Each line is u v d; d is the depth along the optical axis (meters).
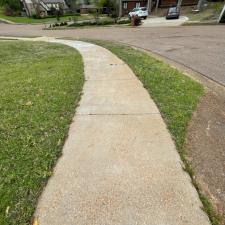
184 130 2.87
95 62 6.76
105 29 19.95
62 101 3.87
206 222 1.69
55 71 5.79
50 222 1.72
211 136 2.80
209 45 8.92
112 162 2.34
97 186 2.04
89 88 4.50
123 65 6.23
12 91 4.42
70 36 15.98
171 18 24.59
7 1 44.62
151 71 5.45
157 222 1.69
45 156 2.45
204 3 27.89
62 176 2.17
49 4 47.44
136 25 21.33
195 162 2.32
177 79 4.78
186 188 1.99
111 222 1.71
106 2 37.06
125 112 3.41
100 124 3.09
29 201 1.90
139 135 2.79
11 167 2.29
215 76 5.21
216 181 2.09
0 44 11.53
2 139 2.78
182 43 9.86
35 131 2.95
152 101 3.74
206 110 3.44
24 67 6.47
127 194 1.94
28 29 24.95
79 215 1.77
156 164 2.29
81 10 50.25
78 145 2.64
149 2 32.91
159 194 1.93
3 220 1.73
